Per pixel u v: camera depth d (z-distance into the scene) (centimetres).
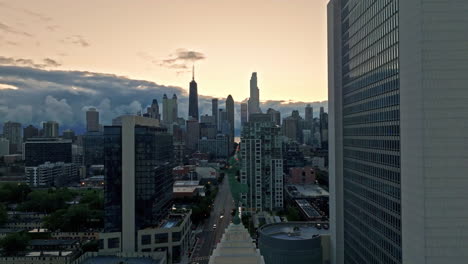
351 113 11188
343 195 12006
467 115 6334
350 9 11206
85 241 16162
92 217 19550
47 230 18450
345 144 11819
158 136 15988
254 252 3975
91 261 12781
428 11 6359
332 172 12538
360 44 10312
